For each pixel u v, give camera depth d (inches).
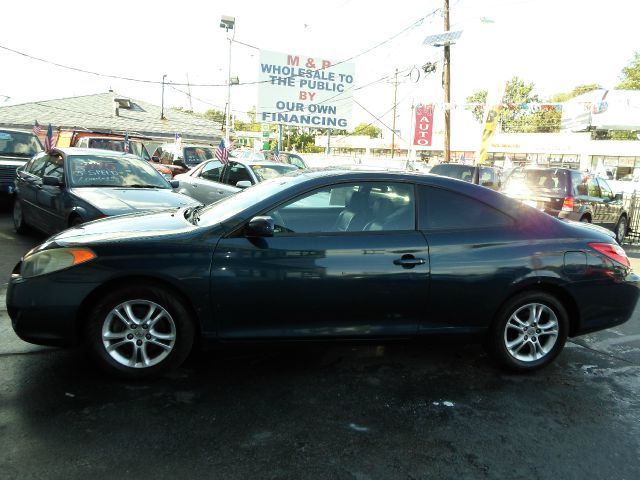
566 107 959.6
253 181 370.9
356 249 143.6
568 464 113.0
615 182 1100.5
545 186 441.7
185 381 143.4
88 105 1187.9
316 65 1126.4
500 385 151.3
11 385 135.9
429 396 141.9
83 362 151.6
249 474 103.8
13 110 1066.7
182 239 139.3
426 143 896.3
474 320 152.7
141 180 293.1
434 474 107.1
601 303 161.9
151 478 101.0
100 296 137.0
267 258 139.6
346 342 147.7
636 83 1835.6
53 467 102.8
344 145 2428.6
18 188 337.7
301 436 118.6
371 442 117.6
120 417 122.5
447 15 788.6
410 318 148.9
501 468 110.4
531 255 153.7
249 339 142.6
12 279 141.7
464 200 156.3
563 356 178.2
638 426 131.1
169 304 138.6
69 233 150.6
